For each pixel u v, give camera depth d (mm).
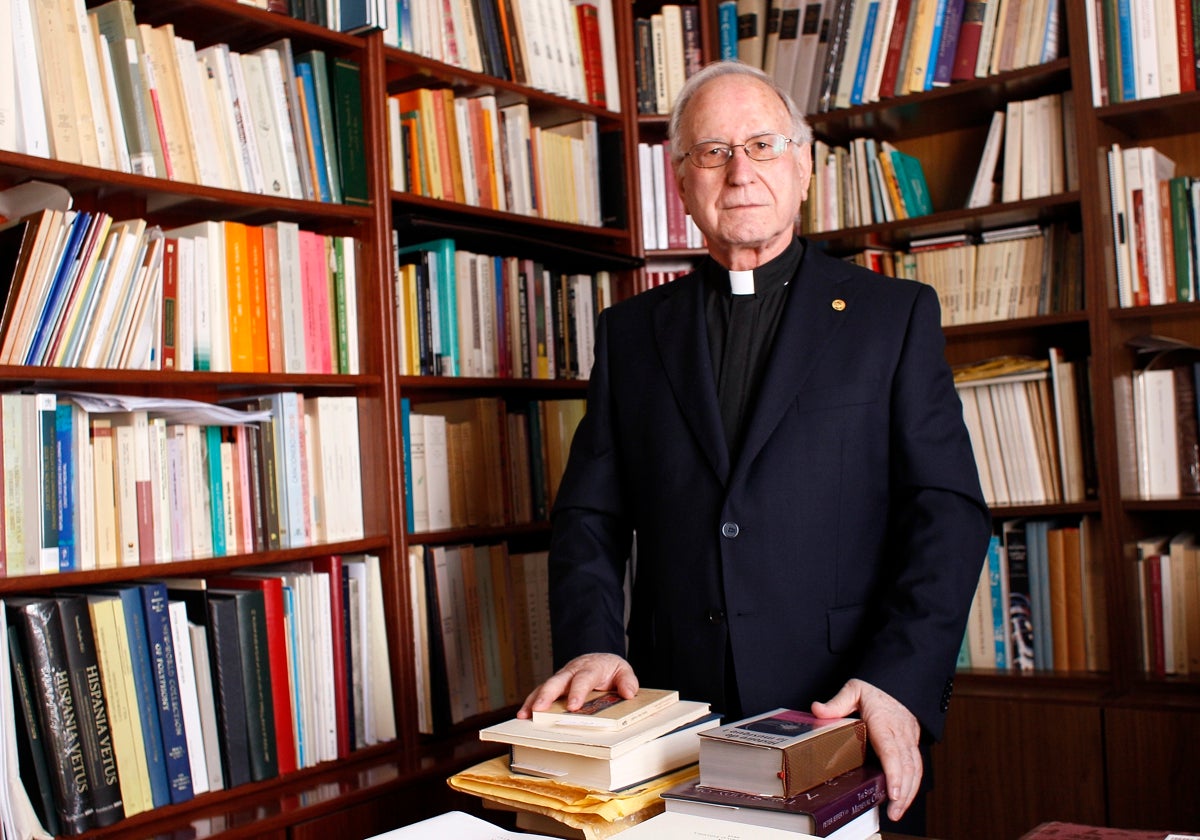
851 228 3084
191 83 2109
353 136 2375
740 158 1745
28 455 1814
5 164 1788
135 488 1985
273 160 2246
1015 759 2693
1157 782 2516
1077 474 2824
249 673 2092
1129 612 2680
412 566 2461
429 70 2559
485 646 2637
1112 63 2701
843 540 1660
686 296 1882
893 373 1692
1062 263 2850
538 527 2750
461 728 2543
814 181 3172
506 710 2672
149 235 2033
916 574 1552
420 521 2521
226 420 2092
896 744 1290
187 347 2078
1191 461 2748
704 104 1777
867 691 1385
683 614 1720
